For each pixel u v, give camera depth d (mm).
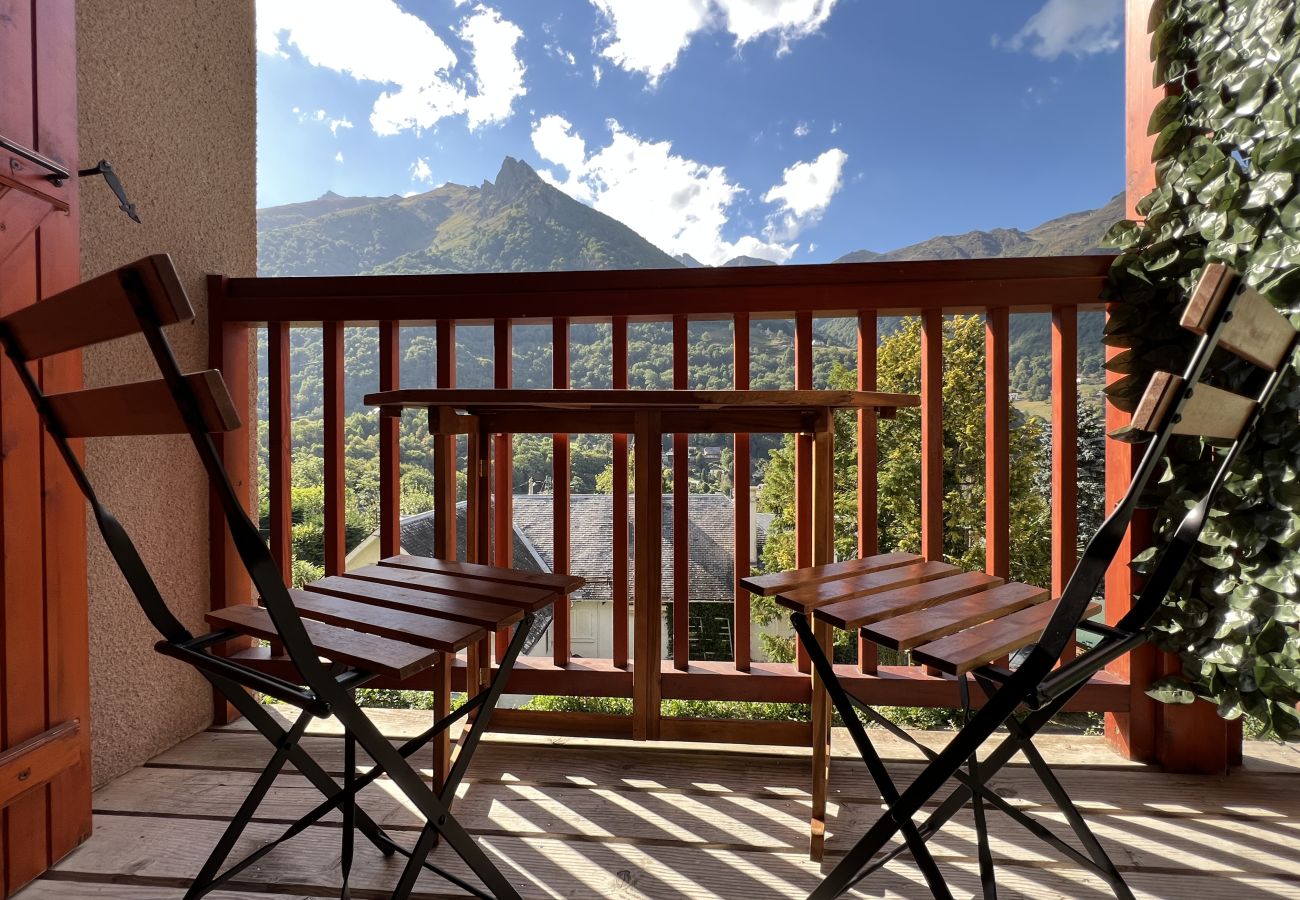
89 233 1401
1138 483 710
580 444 25531
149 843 1216
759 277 1644
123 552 918
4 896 1061
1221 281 650
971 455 14109
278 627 732
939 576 1188
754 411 1515
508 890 989
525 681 1688
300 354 23922
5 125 1070
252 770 1500
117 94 1473
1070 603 749
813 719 1202
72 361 1207
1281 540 1238
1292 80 1197
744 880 1129
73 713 1196
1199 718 1484
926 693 1638
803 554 1673
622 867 1162
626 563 1719
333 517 1812
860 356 1671
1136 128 1596
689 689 1645
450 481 1348
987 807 1359
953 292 1602
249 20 1954
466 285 1715
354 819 1069
